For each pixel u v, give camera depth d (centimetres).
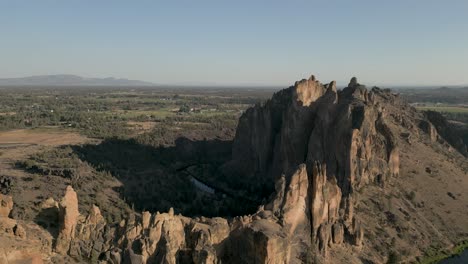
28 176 13150
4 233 5688
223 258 7269
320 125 13075
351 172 11912
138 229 6750
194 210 13375
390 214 11688
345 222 10000
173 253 6688
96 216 6881
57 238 6153
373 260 9794
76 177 13512
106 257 6275
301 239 8656
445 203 13162
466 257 11294
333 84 13538
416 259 10756
